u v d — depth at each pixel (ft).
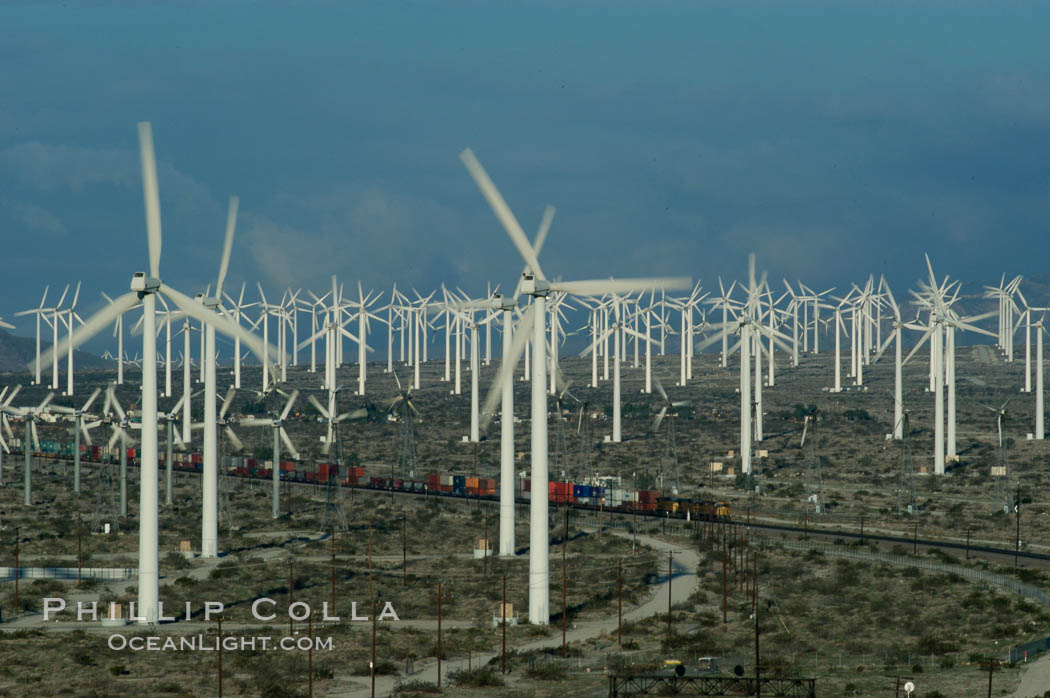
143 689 592.60
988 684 581.53
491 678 611.47
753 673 615.98
